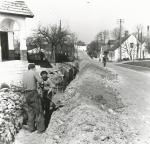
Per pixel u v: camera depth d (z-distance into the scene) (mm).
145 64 42094
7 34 16891
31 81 6715
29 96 6734
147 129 7004
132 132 6676
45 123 7457
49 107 7953
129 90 13586
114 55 73938
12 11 12867
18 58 17031
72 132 5977
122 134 6281
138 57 75688
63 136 6137
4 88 9109
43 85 7594
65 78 13305
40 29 30516
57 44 30234
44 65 19031
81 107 7645
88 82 13406
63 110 8266
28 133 6809
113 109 9148
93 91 11086
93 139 5477
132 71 26625
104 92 11547
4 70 11359
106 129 6191
